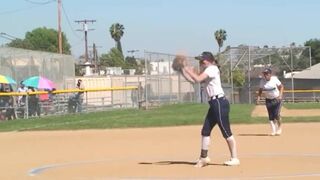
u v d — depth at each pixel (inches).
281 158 470.0
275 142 599.8
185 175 384.8
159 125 847.7
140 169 419.2
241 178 366.0
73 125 866.1
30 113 1125.1
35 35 4483.3
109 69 3176.7
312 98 2081.7
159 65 1487.5
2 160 498.9
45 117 1083.9
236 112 1154.0
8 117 1077.1
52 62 1401.3
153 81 1446.9
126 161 470.3
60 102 1206.9
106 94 1396.4
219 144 584.7
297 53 2410.2
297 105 1560.0
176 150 546.0
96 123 884.0
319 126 796.6
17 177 395.9
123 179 372.2
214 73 419.8
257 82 2187.5
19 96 1103.6
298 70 2556.6
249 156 484.4
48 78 1378.0
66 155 526.6
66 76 1460.4
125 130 793.6
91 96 1370.6
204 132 427.2
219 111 419.8
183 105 1446.9
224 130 424.5
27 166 454.6
